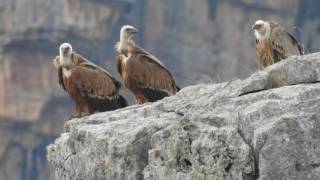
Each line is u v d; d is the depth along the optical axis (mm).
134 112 15641
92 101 19328
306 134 12914
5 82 85625
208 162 13289
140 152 14633
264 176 12820
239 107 13734
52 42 86625
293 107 13203
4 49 85938
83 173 15406
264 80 14102
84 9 88250
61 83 19609
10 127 85250
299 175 12828
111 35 90125
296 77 14078
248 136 13203
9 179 84625
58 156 16172
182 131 13781
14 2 86125
